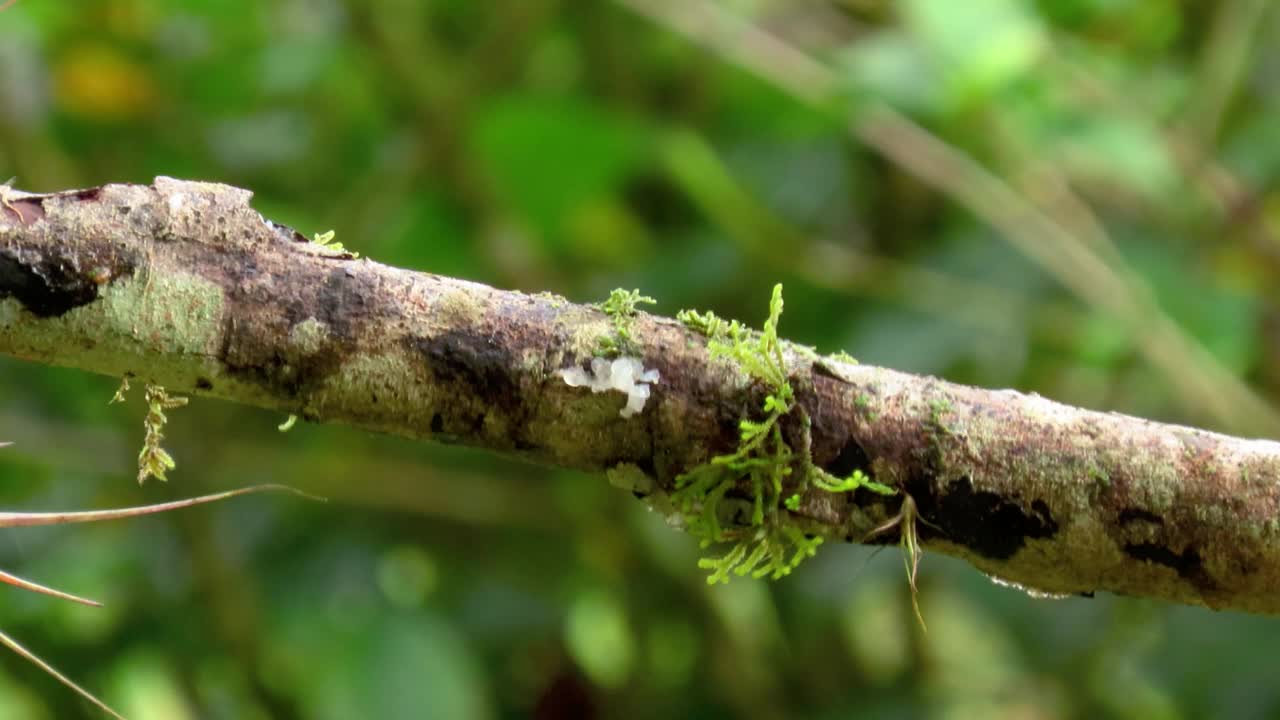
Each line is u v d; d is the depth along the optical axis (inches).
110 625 28.1
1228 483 14.7
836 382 14.9
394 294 14.7
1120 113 26.6
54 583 27.7
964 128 27.3
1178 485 14.7
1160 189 27.8
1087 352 27.2
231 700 27.9
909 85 25.6
